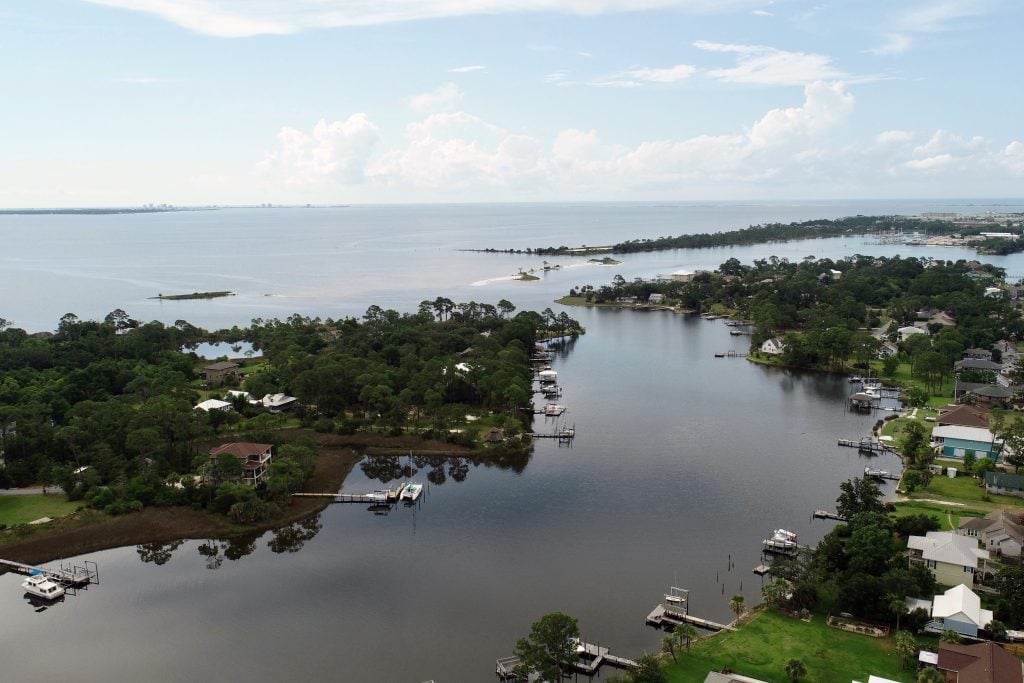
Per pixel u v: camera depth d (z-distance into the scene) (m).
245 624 97.62
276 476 137.75
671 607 97.38
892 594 90.44
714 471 150.00
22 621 99.44
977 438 152.12
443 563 113.50
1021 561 103.12
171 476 140.88
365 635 94.25
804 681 79.31
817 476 146.38
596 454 161.62
